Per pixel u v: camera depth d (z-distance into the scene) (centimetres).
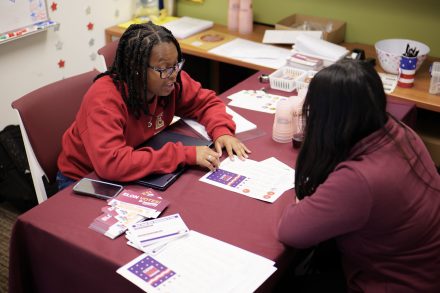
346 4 274
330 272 146
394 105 202
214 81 337
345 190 105
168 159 148
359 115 104
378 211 106
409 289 115
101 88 153
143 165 144
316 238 113
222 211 131
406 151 109
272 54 263
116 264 112
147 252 115
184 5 329
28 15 251
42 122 176
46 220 127
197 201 136
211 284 106
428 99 213
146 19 312
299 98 166
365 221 107
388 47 255
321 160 112
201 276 108
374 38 275
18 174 239
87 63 301
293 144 162
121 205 132
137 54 146
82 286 125
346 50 241
